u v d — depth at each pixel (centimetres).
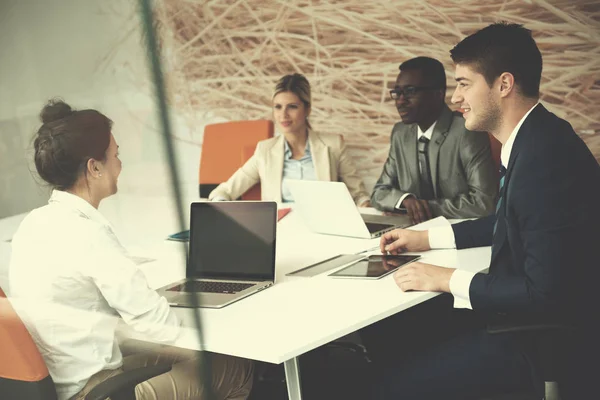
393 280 188
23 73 62
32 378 125
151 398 116
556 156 166
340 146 343
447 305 249
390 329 252
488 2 450
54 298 119
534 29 443
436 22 465
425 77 297
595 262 163
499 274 181
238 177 342
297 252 230
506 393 171
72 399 128
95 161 92
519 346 169
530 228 165
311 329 150
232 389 150
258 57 515
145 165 54
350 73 494
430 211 281
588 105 440
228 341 145
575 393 160
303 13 497
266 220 194
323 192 242
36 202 104
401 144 314
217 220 198
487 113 185
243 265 195
